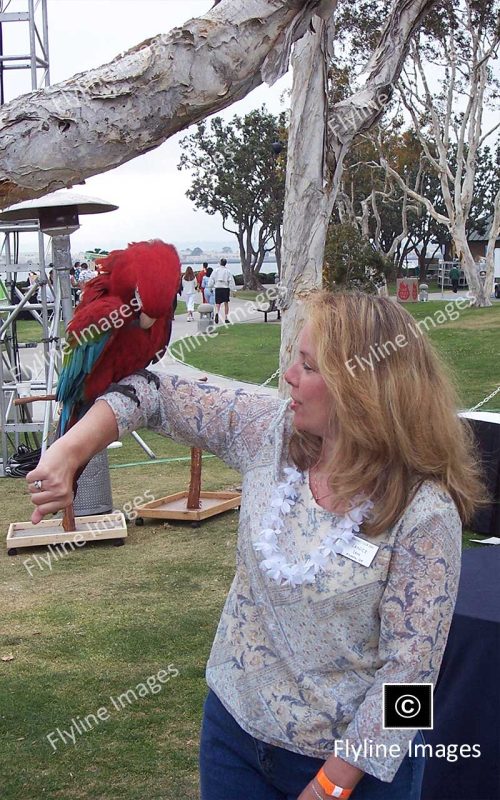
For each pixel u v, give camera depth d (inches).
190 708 146.5
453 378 65.9
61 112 63.7
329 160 244.5
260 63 68.1
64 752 133.3
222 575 215.3
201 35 65.2
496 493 225.3
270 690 66.0
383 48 251.4
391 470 62.2
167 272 102.2
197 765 129.5
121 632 179.5
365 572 62.2
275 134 1704.0
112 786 124.3
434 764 101.0
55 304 318.0
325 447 66.2
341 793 61.1
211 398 73.2
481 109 1027.3
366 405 60.6
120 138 65.4
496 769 96.4
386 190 1545.3
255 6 66.3
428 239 1984.5
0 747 134.7
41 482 63.5
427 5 252.7
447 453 62.9
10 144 63.5
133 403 70.5
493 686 96.2
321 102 238.4
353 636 63.6
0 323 377.1
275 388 502.0
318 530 64.5
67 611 193.2
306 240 242.4
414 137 1314.0
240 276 2048.5
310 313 65.5
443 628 61.1
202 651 169.0
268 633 66.0
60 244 311.1
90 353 109.7
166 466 353.4
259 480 69.1
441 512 61.6
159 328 109.6
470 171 1028.5
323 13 70.8
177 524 264.1
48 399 290.7
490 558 120.2
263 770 67.1
